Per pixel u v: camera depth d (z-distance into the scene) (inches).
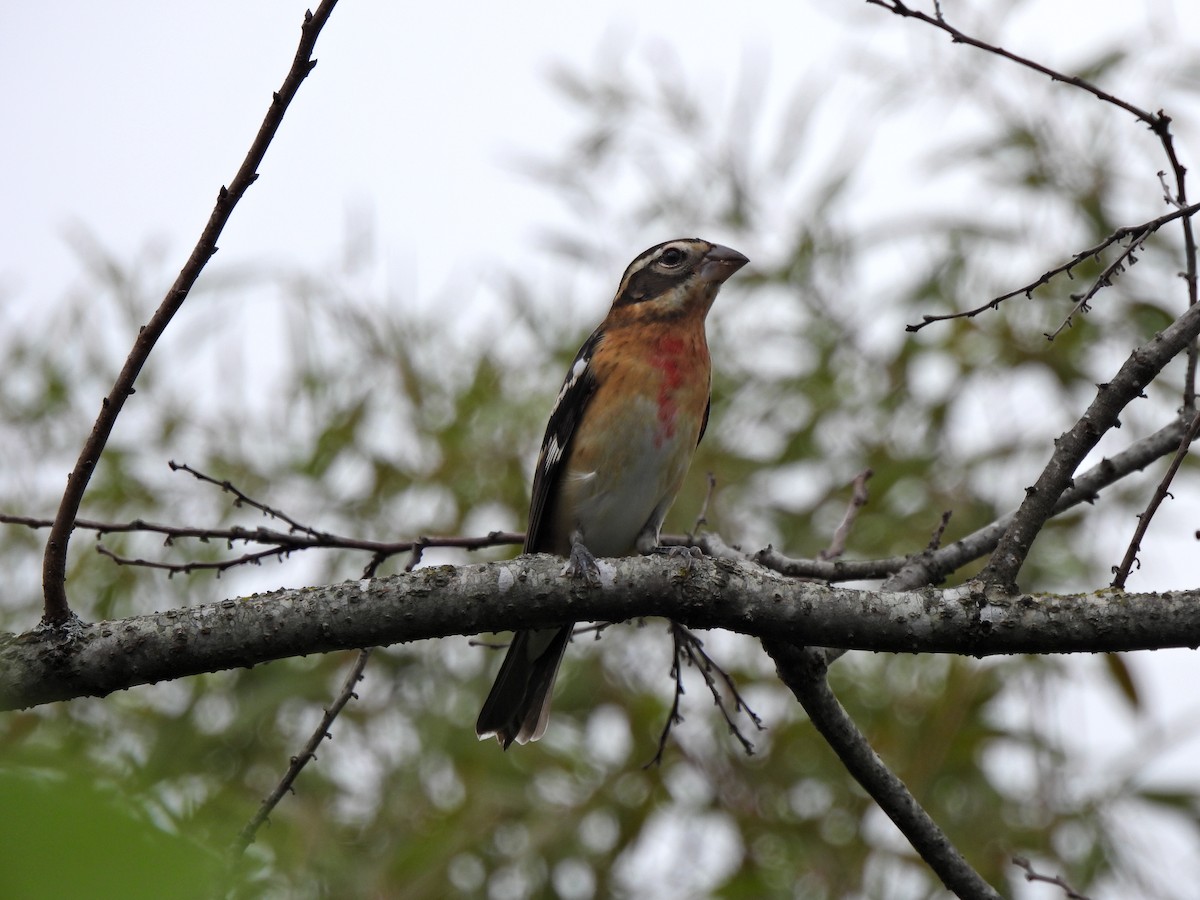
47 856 115.3
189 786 448.1
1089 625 251.8
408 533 505.0
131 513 507.8
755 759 490.9
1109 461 327.6
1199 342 334.0
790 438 522.3
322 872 433.4
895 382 527.8
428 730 485.7
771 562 335.0
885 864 462.6
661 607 265.0
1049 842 452.8
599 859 468.4
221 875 121.8
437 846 451.2
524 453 510.0
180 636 250.2
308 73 231.8
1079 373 516.1
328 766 490.0
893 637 259.1
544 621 264.2
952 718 462.0
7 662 245.6
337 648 258.2
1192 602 250.1
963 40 278.7
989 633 255.4
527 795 478.0
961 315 259.0
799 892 460.8
